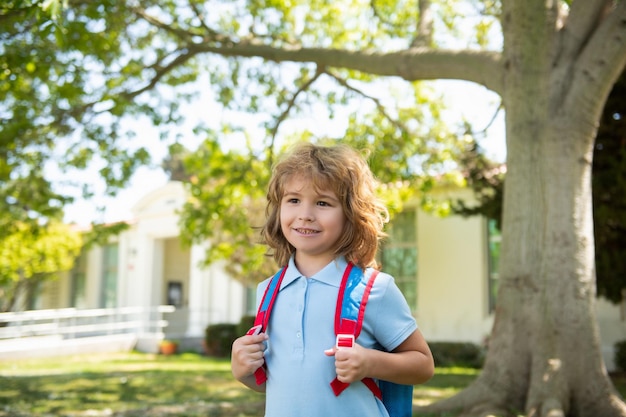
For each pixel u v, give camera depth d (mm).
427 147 11297
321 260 1956
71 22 8047
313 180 1900
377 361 1729
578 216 5590
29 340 16812
